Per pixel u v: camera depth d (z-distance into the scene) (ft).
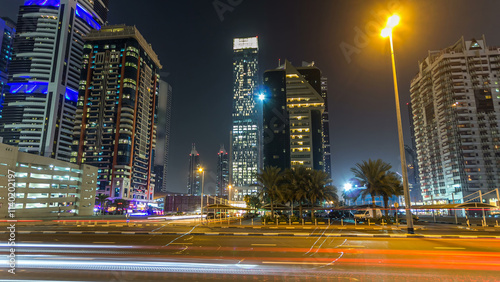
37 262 39.22
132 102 555.28
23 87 610.24
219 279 30.53
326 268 35.99
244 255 46.21
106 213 465.06
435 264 38.47
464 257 44.06
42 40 634.43
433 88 468.34
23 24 645.92
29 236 79.61
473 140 399.85
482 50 425.28
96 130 537.24
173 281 29.68
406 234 80.84
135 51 574.97
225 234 86.94
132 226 128.67
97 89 553.64
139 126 577.84
